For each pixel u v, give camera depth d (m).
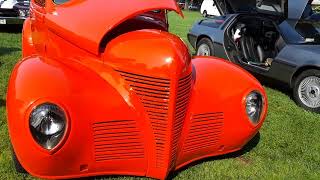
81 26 3.69
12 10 11.32
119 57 3.46
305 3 6.98
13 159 3.60
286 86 6.89
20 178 3.64
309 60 6.42
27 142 3.00
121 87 3.40
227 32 8.02
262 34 7.80
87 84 3.33
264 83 7.80
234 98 3.84
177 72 3.32
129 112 3.33
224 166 4.18
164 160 3.40
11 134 3.11
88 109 3.18
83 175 3.29
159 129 3.37
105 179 3.67
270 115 5.96
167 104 3.33
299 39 6.98
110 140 3.27
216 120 3.72
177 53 3.38
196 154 3.73
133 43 3.48
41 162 3.07
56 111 3.03
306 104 6.51
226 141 3.83
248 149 4.68
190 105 3.61
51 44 4.08
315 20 7.38
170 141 3.37
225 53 7.95
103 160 3.29
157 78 3.33
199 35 8.77
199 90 3.74
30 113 2.99
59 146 3.03
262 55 7.76
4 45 9.35
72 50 3.73
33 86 3.10
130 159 3.38
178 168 3.67
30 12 5.26
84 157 3.20
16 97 3.07
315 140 5.14
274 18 7.50
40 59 3.56
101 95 3.30
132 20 3.86
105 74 3.47
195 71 3.93
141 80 3.37
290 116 6.01
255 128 3.94
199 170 4.04
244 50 7.79
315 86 6.39
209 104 3.70
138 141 3.36
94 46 3.53
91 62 3.57
